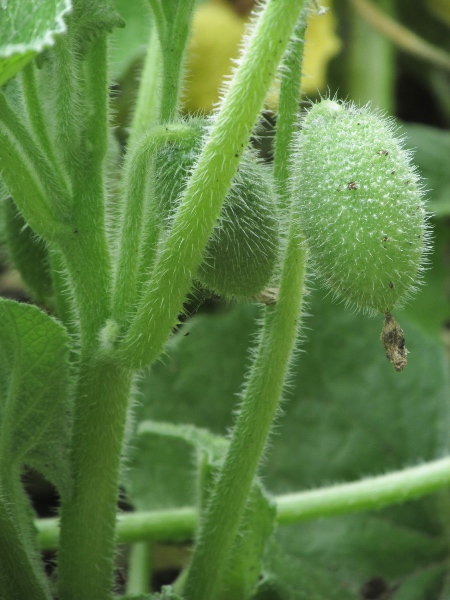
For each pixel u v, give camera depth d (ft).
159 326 0.92
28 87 0.94
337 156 0.89
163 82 0.97
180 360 1.46
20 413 0.97
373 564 1.41
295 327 0.99
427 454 1.48
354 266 0.88
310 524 1.42
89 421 0.98
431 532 1.44
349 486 1.24
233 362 1.48
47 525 1.19
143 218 0.94
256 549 1.08
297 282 0.97
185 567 1.24
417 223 0.88
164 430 1.21
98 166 0.95
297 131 0.95
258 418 1.00
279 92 0.97
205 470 1.14
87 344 0.97
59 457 0.98
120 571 1.35
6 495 0.99
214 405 1.46
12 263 1.12
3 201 1.09
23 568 0.98
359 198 0.88
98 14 0.94
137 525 1.23
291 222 0.95
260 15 0.87
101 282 0.96
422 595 1.40
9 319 0.92
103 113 0.95
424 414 1.50
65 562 1.01
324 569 1.40
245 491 1.02
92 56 0.95
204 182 0.89
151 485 1.39
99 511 1.00
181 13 0.95
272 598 1.19
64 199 0.95
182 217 0.89
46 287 1.12
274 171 0.99
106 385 0.97
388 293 0.89
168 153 0.93
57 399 0.97
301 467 1.48
